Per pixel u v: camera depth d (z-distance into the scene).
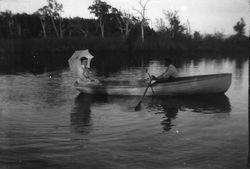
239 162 6.45
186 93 13.51
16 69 26.75
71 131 8.57
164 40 56.09
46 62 34.84
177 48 54.72
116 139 7.89
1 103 12.26
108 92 13.85
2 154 6.89
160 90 13.34
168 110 11.03
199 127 8.89
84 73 14.48
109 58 41.88
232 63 33.50
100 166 6.33
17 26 68.56
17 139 7.88
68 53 52.28
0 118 9.94
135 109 11.22
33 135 8.20
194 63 33.66
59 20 72.56
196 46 54.69
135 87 13.46
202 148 7.22
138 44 55.31
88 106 11.74
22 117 10.09
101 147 7.34
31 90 15.37
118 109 11.26
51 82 18.34
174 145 7.45
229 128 8.74
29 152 7.02
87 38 58.25
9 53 51.25
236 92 14.34
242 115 10.22
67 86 16.72
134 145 7.46
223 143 7.52
